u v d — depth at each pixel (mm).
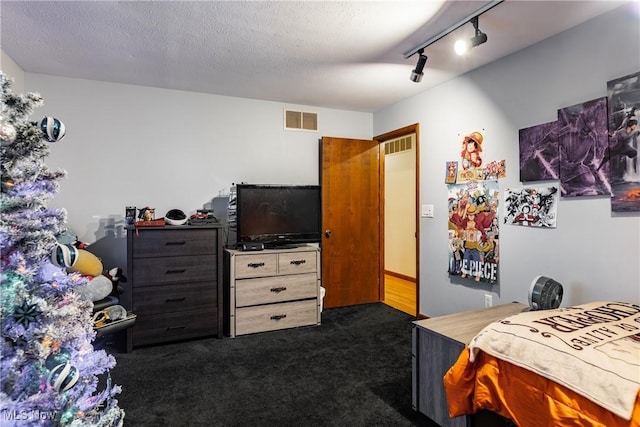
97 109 3316
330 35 2438
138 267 2891
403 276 5699
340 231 4188
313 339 3119
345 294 4203
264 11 2131
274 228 3561
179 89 3586
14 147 1183
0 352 1076
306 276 3467
